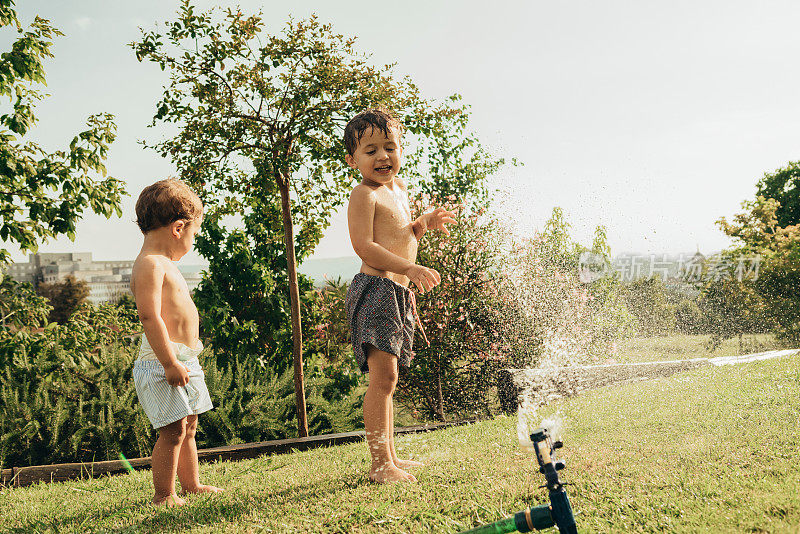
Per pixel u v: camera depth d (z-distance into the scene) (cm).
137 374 274
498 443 336
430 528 192
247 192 647
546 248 612
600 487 215
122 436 541
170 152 588
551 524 129
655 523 174
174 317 281
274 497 254
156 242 284
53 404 562
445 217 319
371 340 272
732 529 161
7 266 651
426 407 666
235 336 713
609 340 624
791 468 213
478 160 722
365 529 196
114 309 696
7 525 263
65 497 322
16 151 607
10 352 578
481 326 657
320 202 675
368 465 314
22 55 597
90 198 617
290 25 570
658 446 272
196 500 271
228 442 579
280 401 633
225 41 562
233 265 726
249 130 571
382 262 278
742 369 490
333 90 574
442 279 648
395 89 605
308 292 746
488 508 201
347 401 680
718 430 290
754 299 709
